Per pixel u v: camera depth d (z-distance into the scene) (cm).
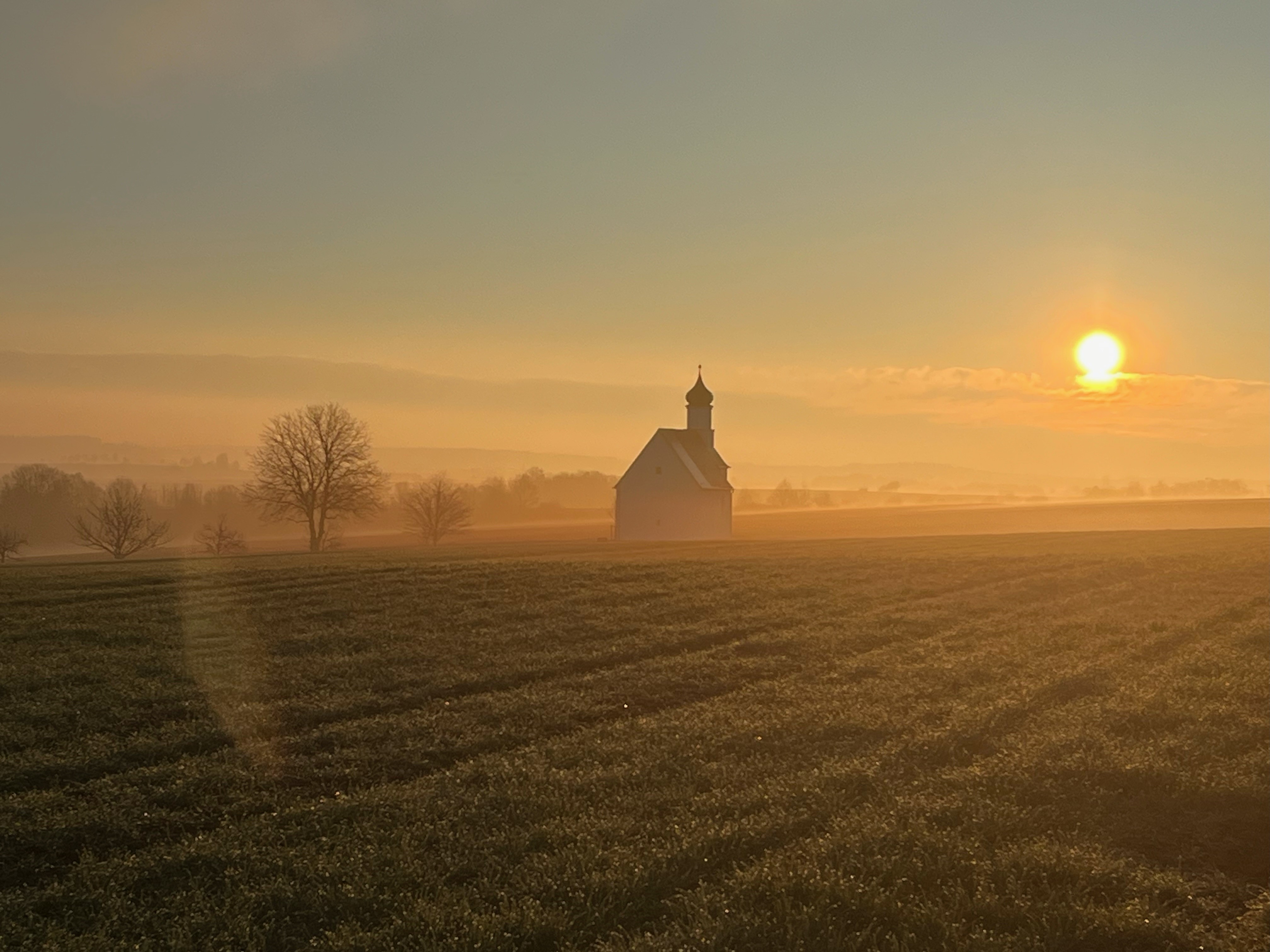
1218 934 1002
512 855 1223
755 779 1536
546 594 3969
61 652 2783
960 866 1146
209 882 1164
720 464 12112
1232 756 1642
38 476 16125
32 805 1494
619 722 1959
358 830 1321
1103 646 2877
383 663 2623
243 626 3212
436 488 13412
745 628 3228
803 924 985
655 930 1001
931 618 3469
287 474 10888
